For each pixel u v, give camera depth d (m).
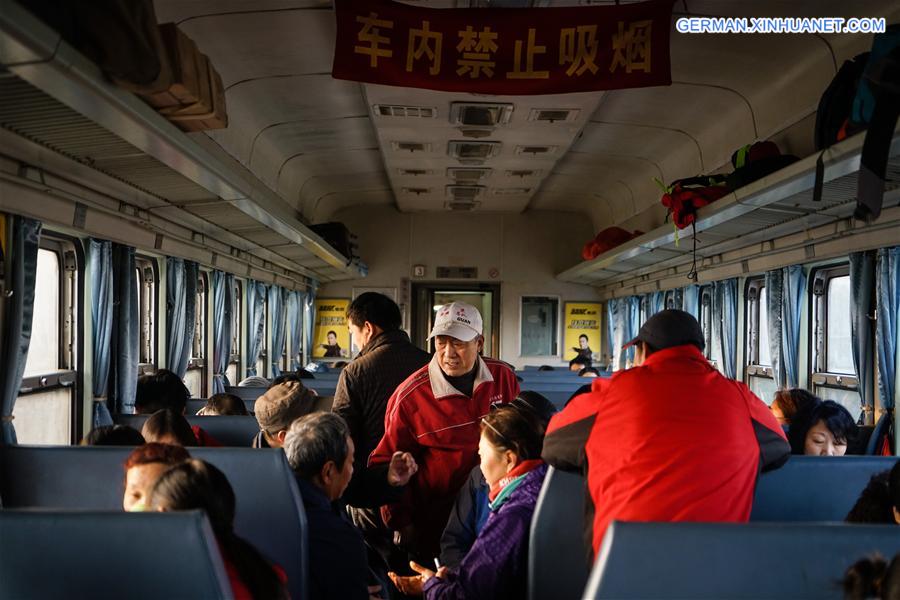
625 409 2.09
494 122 7.83
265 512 2.46
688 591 1.54
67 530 1.52
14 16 2.23
